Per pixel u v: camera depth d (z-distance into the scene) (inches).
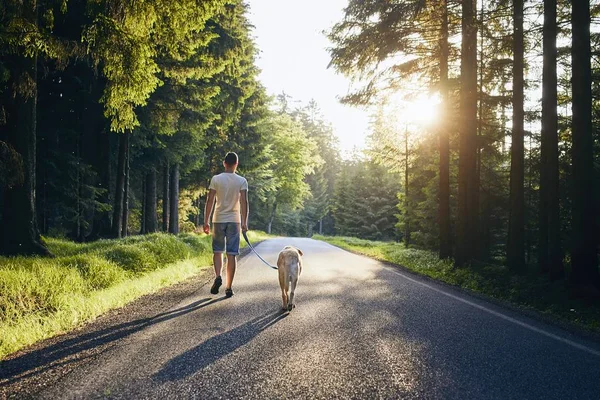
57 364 143.9
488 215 682.8
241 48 650.8
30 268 282.7
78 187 584.4
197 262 476.7
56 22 443.2
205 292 289.1
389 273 441.7
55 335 182.1
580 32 321.4
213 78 773.3
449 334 192.5
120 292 271.7
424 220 882.1
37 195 575.2
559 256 347.3
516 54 447.2
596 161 505.7
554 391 128.0
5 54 341.4
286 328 194.7
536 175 652.7
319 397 120.3
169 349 161.0
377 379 134.9
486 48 571.5
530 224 666.2
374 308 247.6
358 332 191.3
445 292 318.7
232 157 272.1
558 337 193.2
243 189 270.8
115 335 179.9
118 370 138.4
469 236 488.1
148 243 456.1
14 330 178.4
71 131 597.6
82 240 609.0
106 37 284.5
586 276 311.3
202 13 320.5
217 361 148.3
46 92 552.4
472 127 495.5
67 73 544.4
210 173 1144.2
